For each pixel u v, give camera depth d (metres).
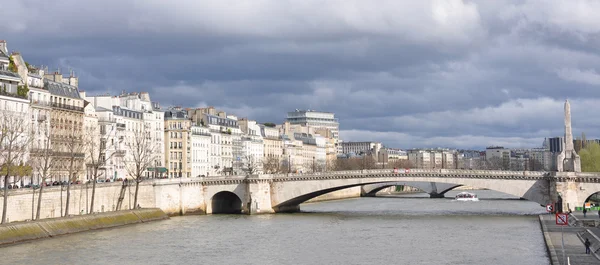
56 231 186.50
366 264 148.75
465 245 174.50
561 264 128.25
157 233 199.75
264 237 192.25
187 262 151.00
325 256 159.38
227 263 150.25
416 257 156.88
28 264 143.75
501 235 193.75
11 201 183.75
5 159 182.00
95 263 147.38
